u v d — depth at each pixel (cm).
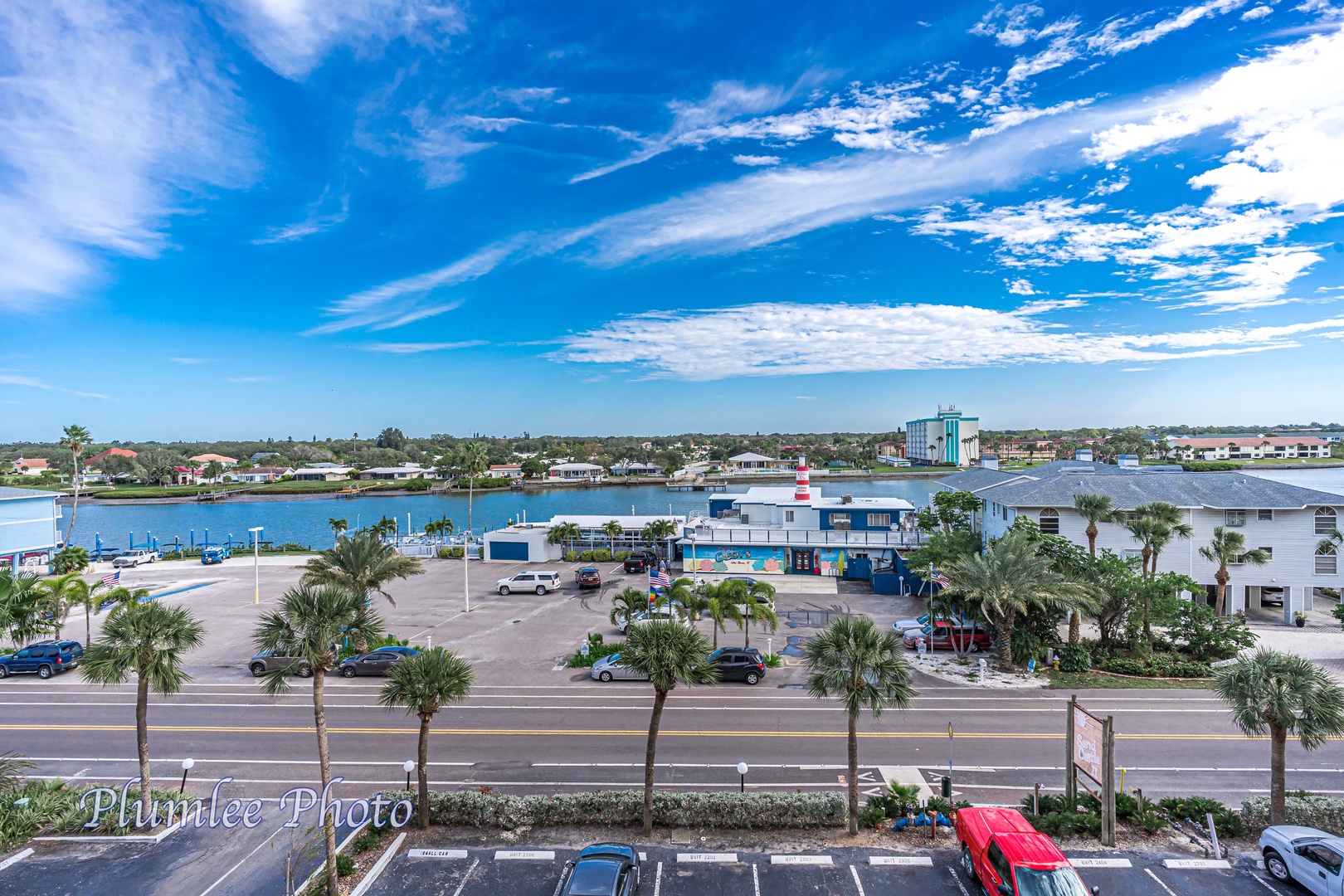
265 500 18562
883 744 2695
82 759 2647
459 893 1772
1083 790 2189
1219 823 2016
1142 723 2894
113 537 11625
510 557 7238
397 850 1980
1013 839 1683
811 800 2091
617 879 1612
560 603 5291
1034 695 3256
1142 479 5225
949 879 1806
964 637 3959
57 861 1967
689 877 1822
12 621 3662
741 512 7181
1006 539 3766
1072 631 3694
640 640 1966
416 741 2770
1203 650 3725
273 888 1841
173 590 5953
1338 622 4556
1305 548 4650
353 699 3294
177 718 3055
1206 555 4528
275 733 2877
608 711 3080
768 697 3253
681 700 3219
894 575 5522
